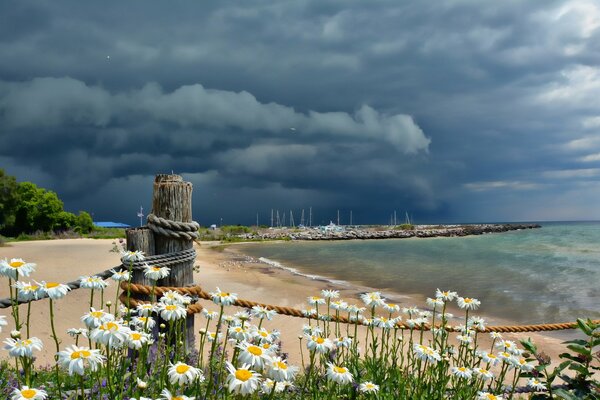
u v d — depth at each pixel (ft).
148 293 15.69
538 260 121.08
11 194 151.12
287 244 229.86
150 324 10.59
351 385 12.22
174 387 9.12
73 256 83.46
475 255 141.79
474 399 12.91
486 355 13.43
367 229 447.01
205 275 79.71
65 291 9.27
